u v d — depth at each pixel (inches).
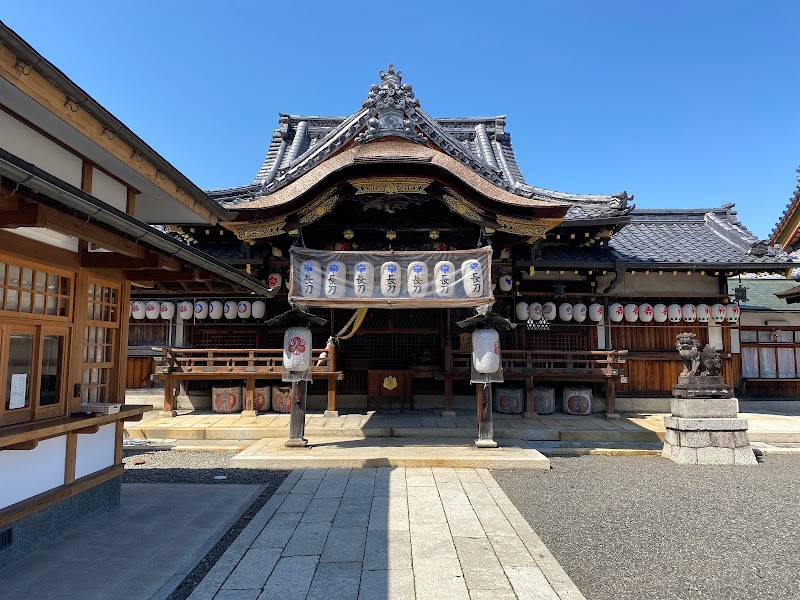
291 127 772.0
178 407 556.4
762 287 743.7
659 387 569.6
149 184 253.1
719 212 681.0
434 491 294.4
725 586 180.7
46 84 162.2
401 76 490.0
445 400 498.9
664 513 259.1
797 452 405.1
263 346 556.7
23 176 125.3
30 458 194.9
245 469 351.3
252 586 174.6
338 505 267.3
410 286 394.3
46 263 201.8
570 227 512.4
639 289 580.1
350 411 534.9
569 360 500.1
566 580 181.0
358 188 397.4
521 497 286.5
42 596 162.9
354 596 167.8
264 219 396.2
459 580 179.8
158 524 232.1
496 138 756.6
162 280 264.1
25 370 194.4
